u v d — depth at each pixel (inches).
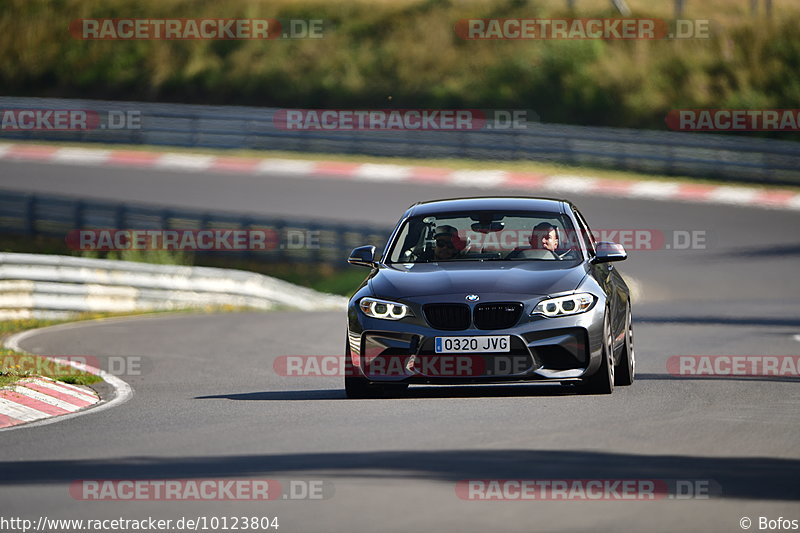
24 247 4468.5
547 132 6053.2
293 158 6141.7
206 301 3447.3
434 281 1401.3
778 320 2719.0
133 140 6348.4
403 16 7455.7
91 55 7411.4
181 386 1660.9
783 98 7037.4
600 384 1413.6
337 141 6205.7
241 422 1252.5
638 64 7066.9
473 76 7012.8
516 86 6943.9
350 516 802.2
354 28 7421.3
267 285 3683.6
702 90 6973.4
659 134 6033.5
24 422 1370.6
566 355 1368.1
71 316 3029.0
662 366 1814.7
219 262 4404.5
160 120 6348.4
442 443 1072.2
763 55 7224.4
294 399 1454.2
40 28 7568.9
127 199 5216.5
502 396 1417.3
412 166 5964.6
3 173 5693.9
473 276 1405.0
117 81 7273.6
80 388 1614.2
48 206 4510.3
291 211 5059.1
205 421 1273.4
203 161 6038.4
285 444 1092.5
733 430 1145.4
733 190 5649.6
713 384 1547.7
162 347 2233.0
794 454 1015.0
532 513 803.4
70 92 7258.9
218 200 5255.9
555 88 6929.1
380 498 852.0
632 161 5984.3
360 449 1050.1
